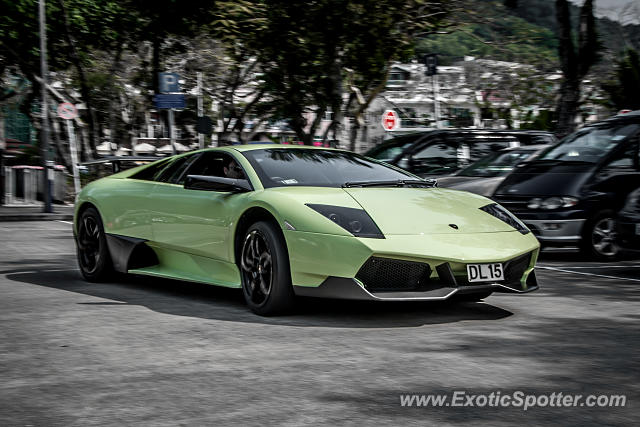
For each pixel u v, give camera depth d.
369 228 4.80
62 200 20.92
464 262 4.75
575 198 8.80
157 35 25.50
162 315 5.23
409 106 36.88
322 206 4.95
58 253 9.55
